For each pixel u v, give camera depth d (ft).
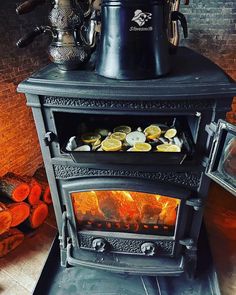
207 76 1.87
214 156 1.72
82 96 1.73
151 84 1.75
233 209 3.51
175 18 2.07
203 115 1.80
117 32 1.72
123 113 1.82
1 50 3.05
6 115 3.34
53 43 1.96
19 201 3.10
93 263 2.48
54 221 3.42
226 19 3.31
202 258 2.81
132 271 2.42
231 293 2.58
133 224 2.45
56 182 2.21
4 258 2.97
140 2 1.63
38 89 1.78
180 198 2.06
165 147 1.89
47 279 2.66
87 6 2.10
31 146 3.87
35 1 1.87
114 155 1.81
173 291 2.53
